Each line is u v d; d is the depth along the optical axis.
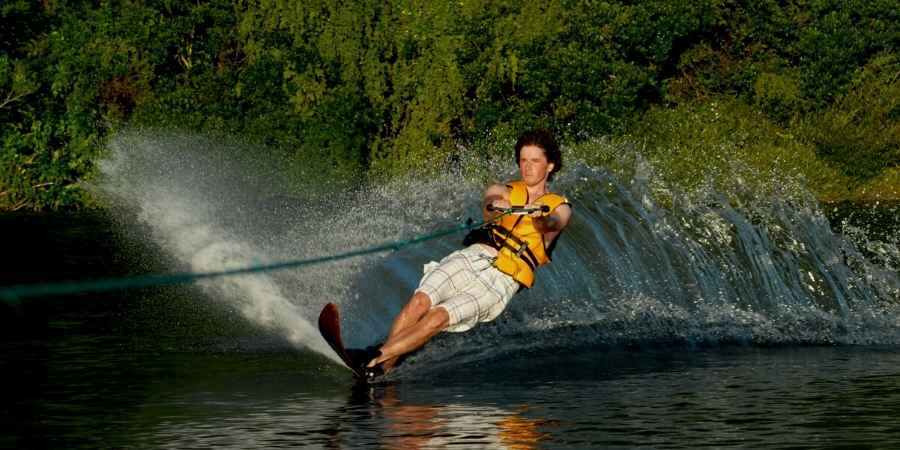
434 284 29.17
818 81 85.81
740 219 53.47
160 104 83.06
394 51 83.75
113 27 84.62
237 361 30.52
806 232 50.59
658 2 83.00
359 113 82.00
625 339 33.59
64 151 80.62
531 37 81.75
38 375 28.92
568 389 27.27
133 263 51.56
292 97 82.94
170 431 23.41
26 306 40.06
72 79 83.31
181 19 85.62
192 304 39.78
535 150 30.23
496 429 23.41
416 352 31.47
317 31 83.19
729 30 87.50
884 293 41.00
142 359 30.84
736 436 22.86
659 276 42.03
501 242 29.98
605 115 81.00
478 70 81.62
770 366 30.06
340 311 37.00
